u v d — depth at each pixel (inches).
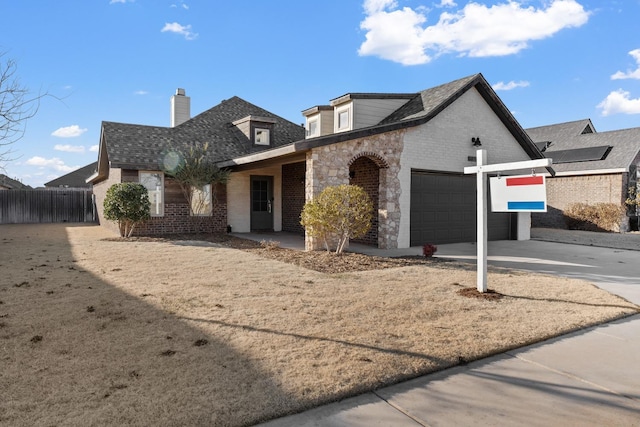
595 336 178.7
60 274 274.5
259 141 672.4
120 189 495.2
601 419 111.9
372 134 437.7
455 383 132.3
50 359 138.9
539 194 223.3
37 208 852.0
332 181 418.0
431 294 240.2
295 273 295.3
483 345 161.0
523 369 143.8
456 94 502.3
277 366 136.6
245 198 631.2
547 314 206.1
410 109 541.3
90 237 514.9
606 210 761.6
